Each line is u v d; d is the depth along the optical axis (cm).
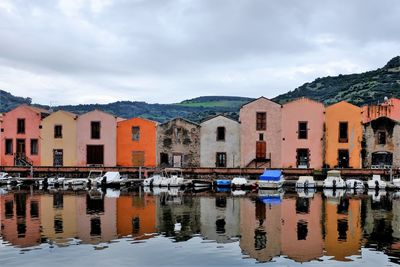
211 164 7581
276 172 6644
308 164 7356
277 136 7444
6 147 7900
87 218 4069
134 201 5219
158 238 3291
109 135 7744
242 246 3086
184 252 2919
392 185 6375
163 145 7681
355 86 19988
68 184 6956
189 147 7625
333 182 6475
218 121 7575
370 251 2975
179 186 6750
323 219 4062
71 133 7794
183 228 3644
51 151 7819
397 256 2858
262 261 2753
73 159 7781
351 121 7281
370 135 7294
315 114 7356
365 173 6800
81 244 3098
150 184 6819
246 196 5728
